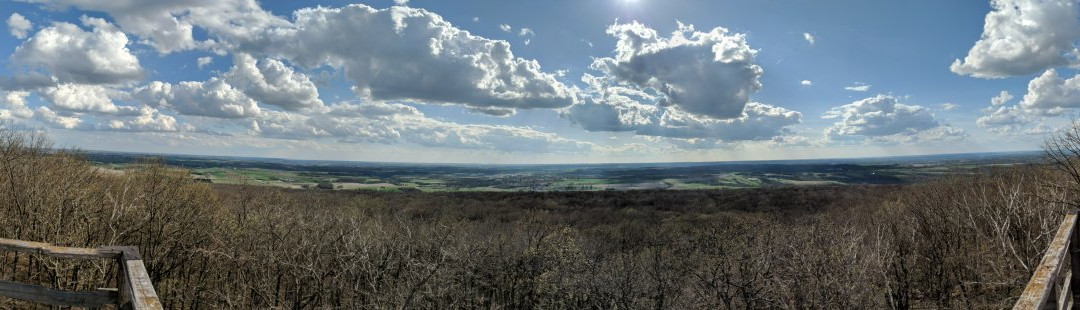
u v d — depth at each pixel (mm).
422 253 15422
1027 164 21406
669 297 18625
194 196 21312
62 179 15906
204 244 15734
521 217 42594
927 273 18188
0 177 14617
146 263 14234
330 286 13836
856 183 75562
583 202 66062
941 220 20312
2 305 9789
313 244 14320
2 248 4777
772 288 15461
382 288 13758
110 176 20906
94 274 12727
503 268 19016
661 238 25922
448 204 51812
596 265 20453
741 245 17781
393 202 44469
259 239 14625
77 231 12977
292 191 32219
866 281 14906
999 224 15781
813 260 15062
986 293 15516
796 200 54812
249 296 14344
